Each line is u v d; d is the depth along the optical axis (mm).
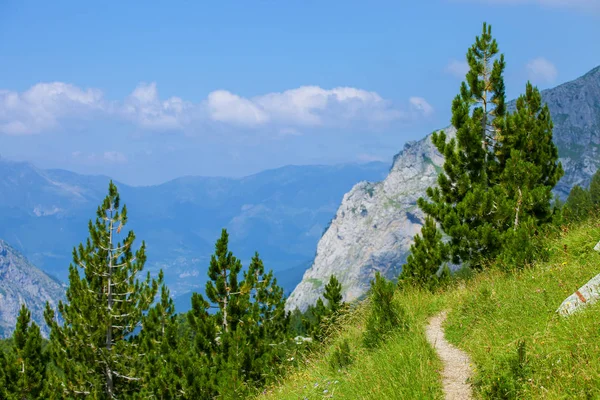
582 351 8297
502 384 8367
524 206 20453
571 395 7480
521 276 14570
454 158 23250
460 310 13797
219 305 26594
